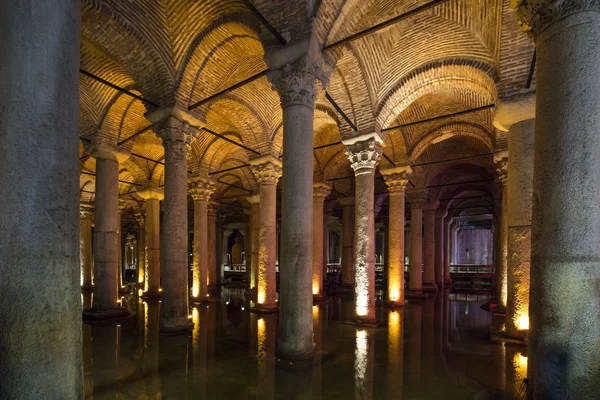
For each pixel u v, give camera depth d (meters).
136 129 11.89
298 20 6.25
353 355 6.96
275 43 6.45
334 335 8.68
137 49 8.04
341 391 5.17
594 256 3.52
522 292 7.71
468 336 8.66
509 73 7.37
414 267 17.36
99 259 10.72
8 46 2.61
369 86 9.58
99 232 10.78
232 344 7.60
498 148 11.92
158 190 16.89
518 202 7.60
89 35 7.69
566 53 3.68
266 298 11.92
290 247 6.34
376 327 9.63
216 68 8.90
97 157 10.90
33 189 2.54
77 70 2.90
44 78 2.63
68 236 2.72
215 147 14.95
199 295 14.38
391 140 13.30
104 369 6.03
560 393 3.54
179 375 5.75
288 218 6.34
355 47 8.73
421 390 5.23
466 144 16.38
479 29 8.07
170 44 8.24
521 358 6.77
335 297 16.59
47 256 2.57
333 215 30.64
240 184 23.22
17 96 2.57
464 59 8.62
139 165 16.38
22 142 2.54
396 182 13.45
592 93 3.57
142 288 21.48
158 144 15.51
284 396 4.97
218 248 27.12
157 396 4.94
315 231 15.93
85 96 10.37
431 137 13.45
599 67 3.59
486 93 8.91
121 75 10.03
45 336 2.54
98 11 7.14
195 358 6.62
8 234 2.48
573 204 3.57
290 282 6.35
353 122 10.09
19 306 2.45
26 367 2.46
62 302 2.64
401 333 8.95
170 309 8.51
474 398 4.96
